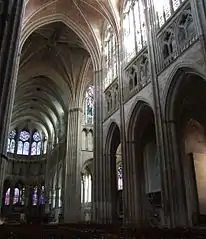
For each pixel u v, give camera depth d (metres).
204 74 13.66
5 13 14.09
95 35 29.92
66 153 37.72
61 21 29.61
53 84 43.41
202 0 14.53
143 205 19.70
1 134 13.68
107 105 26.17
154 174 23.84
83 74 39.22
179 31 16.47
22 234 7.59
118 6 26.69
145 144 25.05
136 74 21.38
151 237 8.52
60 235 7.69
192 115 21.47
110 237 7.67
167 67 16.86
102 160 24.92
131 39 23.70
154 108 17.36
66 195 34.88
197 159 21.86
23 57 36.94
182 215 14.19
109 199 23.41
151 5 20.16
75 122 38.19
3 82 13.50
